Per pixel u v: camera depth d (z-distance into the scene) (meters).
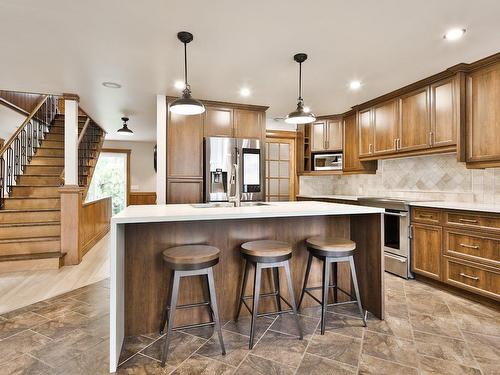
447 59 2.83
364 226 2.55
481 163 2.85
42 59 2.86
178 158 4.01
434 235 3.06
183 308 2.22
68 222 3.95
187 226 2.24
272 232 2.47
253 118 4.43
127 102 4.34
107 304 2.69
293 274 2.54
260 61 2.91
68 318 2.40
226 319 2.33
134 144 8.18
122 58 2.85
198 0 1.97
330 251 2.17
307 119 2.98
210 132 4.19
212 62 2.93
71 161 3.98
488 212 2.56
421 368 1.73
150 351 1.92
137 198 8.09
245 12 2.11
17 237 4.05
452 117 3.04
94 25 2.27
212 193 4.04
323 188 5.70
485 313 2.47
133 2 1.99
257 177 4.30
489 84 2.78
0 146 5.84
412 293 2.93
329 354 1.88
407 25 2.25
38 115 5.65
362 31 2.35
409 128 3.57
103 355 1.88
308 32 2.37
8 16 2.14
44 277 3.45
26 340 2.07
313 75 3.26
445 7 2.03
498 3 1.98
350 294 2.66
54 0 1.96
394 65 2.98
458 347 1.95
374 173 4.62
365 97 4.04
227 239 2.34
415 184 3.98
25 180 4.93
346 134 4.83
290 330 2.18
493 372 1.70
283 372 1.70
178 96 4.00
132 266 2.12
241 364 1.78
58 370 1.73
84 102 4.34
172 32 2.38
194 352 1.90
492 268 2.54
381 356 1.85
